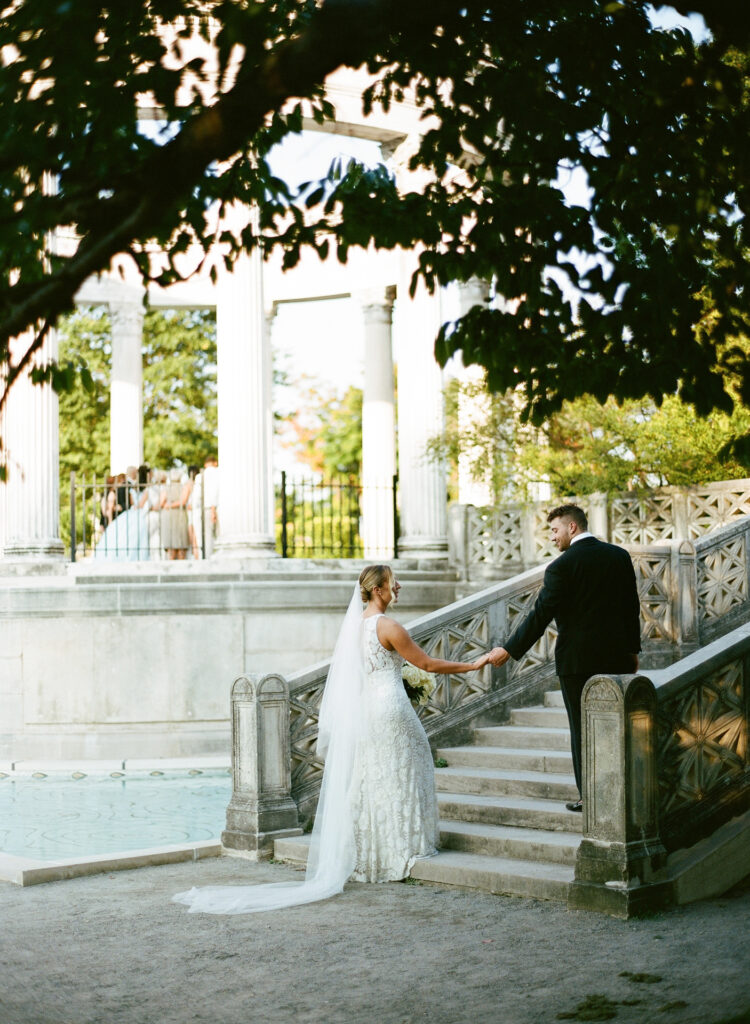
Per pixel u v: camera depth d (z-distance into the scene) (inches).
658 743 287.6
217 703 669.9
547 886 286.5
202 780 574.6
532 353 285.0
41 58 217.3
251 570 705.6
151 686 665.0
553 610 315.9
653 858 274.5
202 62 236.5
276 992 220.2
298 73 167.8
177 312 1433.3
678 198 278.7
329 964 237.9
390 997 214.2
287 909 288.8
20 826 431.8
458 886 307.0
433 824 326.0
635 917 265.3
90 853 375.6
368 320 949.8
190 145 168.2
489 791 361.7
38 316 175.6
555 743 387.9
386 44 265.7
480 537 750.5
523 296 315.6
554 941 247.8
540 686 439.5
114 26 251.6
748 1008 193.6
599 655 310.8
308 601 685.3
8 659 666.2
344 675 324.2
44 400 740.7
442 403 798.5
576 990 212.8
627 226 284.8
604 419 630.5
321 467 1672.0
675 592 473.4
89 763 629.3
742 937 245.6
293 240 290.2
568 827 323.0
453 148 290.4
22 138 221.8
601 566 312.7
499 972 226.8
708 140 273.1
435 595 737.0
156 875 334.6
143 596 664.4
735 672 313.0
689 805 295.6
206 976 231.8
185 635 668.7
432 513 789.9
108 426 1374.3
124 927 272.2
